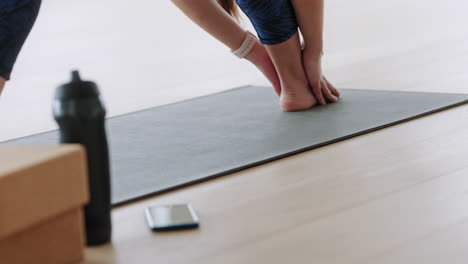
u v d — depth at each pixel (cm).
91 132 101
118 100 249
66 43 396
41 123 215
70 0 598
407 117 181
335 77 266
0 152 95
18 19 153
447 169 138
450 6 488
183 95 253
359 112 192
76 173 97
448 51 312
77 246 100
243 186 135
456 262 96
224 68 311
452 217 113
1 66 154
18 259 90
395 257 99
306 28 198
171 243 107
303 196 127
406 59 298
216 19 202
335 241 105
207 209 123
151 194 131
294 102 199
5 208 85
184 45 386
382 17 461
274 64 201
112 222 118
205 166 148
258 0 189
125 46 385
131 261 101
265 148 160
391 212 116
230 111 206
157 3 568
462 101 197
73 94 100
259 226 113
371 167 142
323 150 157
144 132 184
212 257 102
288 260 99
